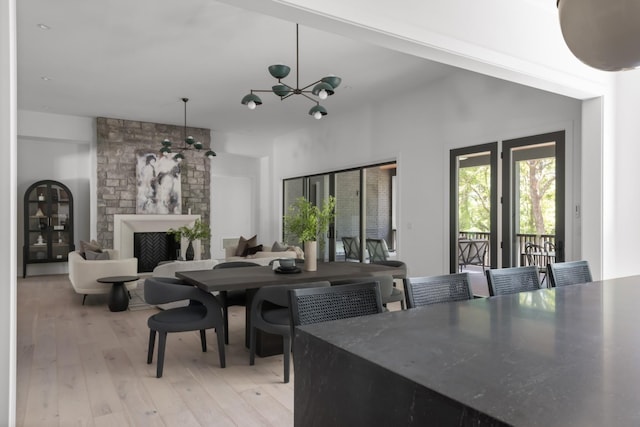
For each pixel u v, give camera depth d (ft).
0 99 5.48
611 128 13.82
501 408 2.52
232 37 15.37
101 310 17.71
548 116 15.90
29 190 26.96
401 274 13.07
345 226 27.22
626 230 13.62
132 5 13.19
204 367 11.04
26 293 21.52
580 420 2.37
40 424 7.99
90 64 17.99
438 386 2.86
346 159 26.48
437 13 10.33
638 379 2.97
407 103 21.97
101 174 27.35
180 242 29.86
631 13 3.45
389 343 3.87
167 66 18.24
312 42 15.81
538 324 4.58
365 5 9.23
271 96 22.71
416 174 21.44
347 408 3.64
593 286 7.30
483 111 18.22
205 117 27.50
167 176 29.25
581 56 4.05
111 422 8.07
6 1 5.55
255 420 8.17
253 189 37.37
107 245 27.45
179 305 17.17
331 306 5.82
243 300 13.58
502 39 11.48
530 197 16.55
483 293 18.16
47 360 11.55
